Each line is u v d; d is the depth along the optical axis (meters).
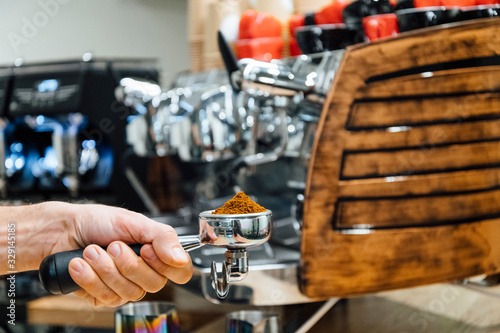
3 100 1.56
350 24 0.90
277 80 0.78
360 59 0.72
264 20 1.08
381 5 0.87
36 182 1.65
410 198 0.76
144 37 2.04
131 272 0.51
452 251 0.79
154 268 0.52
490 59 0.77
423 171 0.76
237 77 0.78
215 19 1.27
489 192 0.80
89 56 1.54
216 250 0.87
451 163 0.77
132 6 2.03
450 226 0.78
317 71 0.89
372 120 0.73
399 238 0.76
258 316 0.63
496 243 0.81
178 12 1.99
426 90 0.75
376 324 0.85
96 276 0.51
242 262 0.47
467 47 0.76
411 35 0.73
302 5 1.16
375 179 0.74
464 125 0.77
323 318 0.90
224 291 0.47
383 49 0.73
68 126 1.57
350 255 0.75
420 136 0.75
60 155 1.57
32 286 1.04
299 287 0.75
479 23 0.76
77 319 0.99
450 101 0.76
